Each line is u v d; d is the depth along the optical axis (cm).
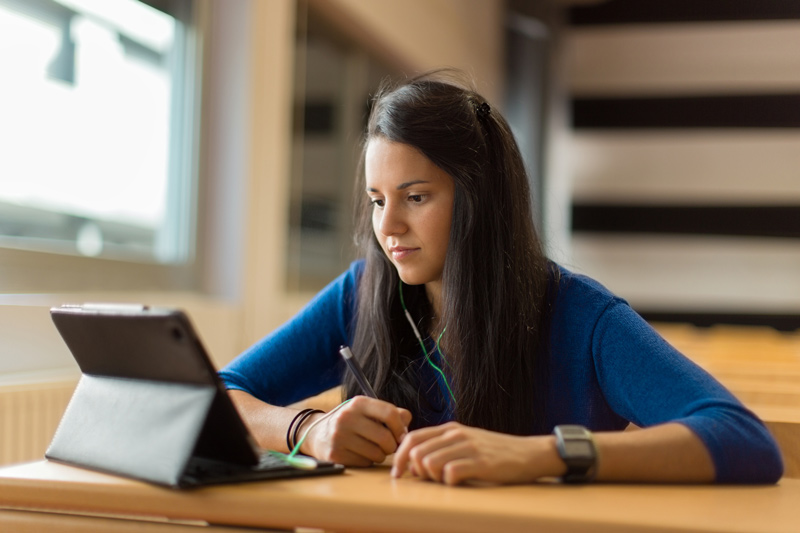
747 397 162
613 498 74
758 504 75
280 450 103
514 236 111
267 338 131
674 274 723
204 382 77
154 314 76
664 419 95
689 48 718
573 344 109
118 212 263
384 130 108
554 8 641
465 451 80
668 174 723
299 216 389
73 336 89
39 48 225
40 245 227
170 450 76
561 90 691
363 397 95
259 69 313
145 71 275
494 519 65
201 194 304
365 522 69
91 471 83
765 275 705
